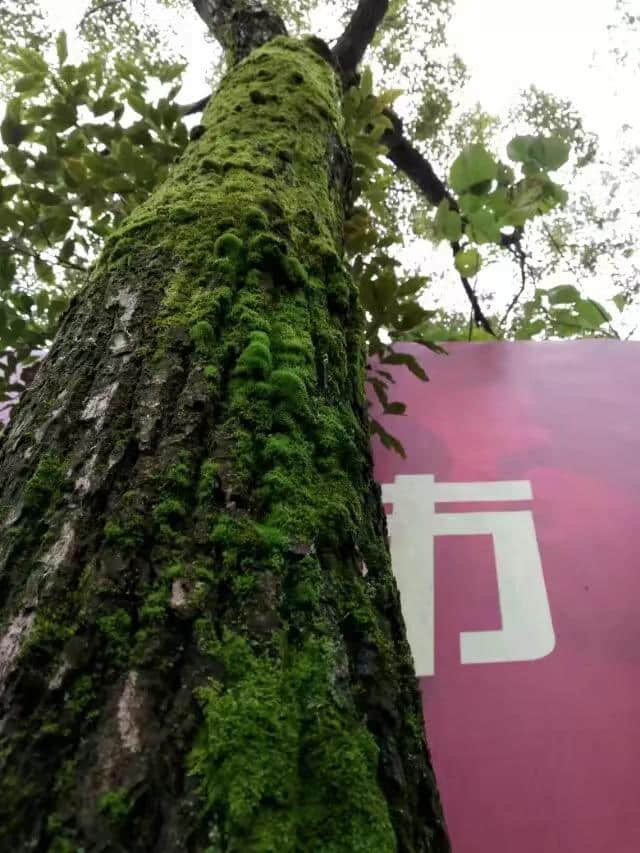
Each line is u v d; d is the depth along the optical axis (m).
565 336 2.49
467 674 1.24
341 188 1.49
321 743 0.47
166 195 1.06
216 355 0.75
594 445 1.57
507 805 1.08
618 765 1.12
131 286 0.87
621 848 1.04
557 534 1.42
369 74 2.17
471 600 1.34
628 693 1.20
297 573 0.58
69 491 0.62
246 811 0.42
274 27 2.17
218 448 0.66
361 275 1.81
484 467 1.55
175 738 0.46
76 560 0.56
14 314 1.79
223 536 0.58
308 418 0.73
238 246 0.89
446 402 1.69
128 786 0.44
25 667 0.49
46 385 0.77
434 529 1.46
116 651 0.50
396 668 0.63
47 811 0.42
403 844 0.49
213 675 0.49
